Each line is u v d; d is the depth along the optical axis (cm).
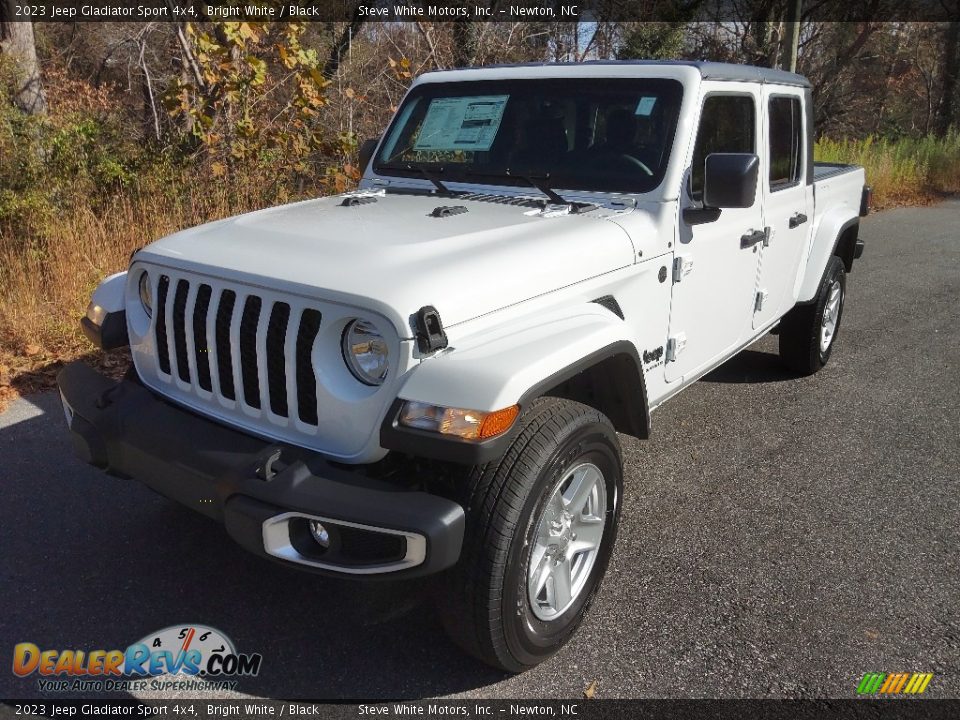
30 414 467
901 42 2442
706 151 372
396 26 1119
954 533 369
